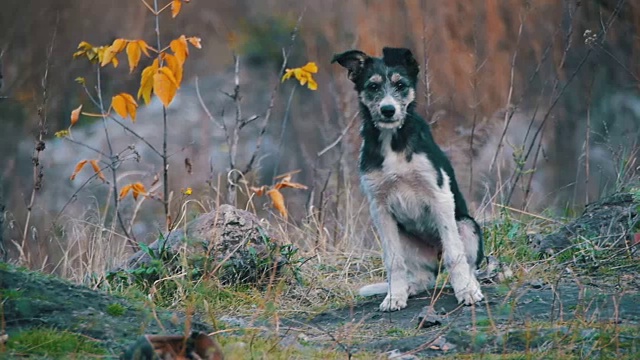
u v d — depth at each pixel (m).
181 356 6.15
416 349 7.16
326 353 7.05
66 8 20.75
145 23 22.23
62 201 14.73
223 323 7.87
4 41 19.14
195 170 15.84
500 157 13.56
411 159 9.15
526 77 15.70
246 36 21.73
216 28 22.53
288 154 17.20
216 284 9.12
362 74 9.60
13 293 7.25
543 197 13.23
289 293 9.62
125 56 20.36
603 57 15.62
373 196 9.34
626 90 15.62
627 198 10.81
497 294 9.02
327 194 13.12
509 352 7.02
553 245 10.38
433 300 8.45
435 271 9.67
